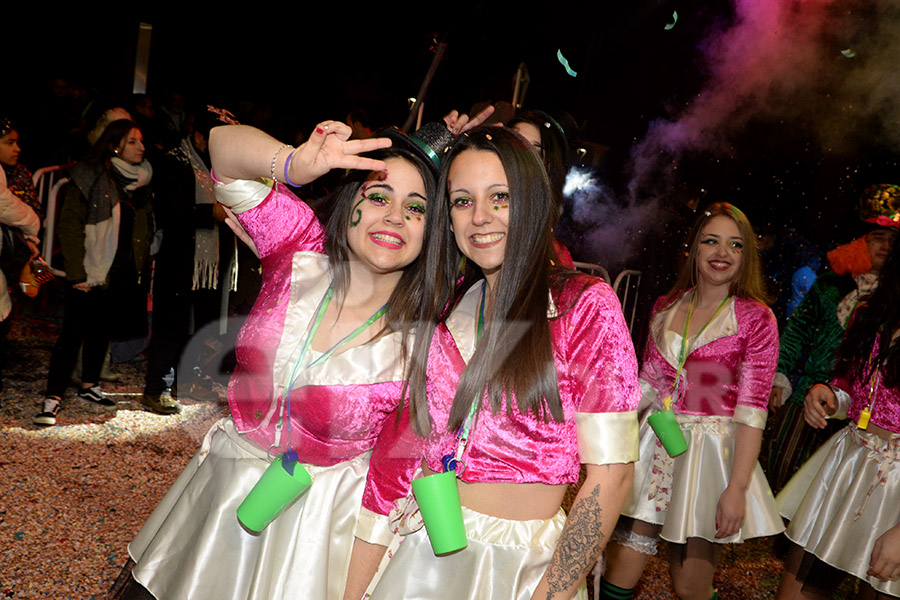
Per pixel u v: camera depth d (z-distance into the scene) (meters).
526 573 1.53
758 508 2.56
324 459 1.77
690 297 2.77
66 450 4.03
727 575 3.55
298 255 1.82
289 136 6.82
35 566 2.86
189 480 1.88
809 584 2.48
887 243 3.07
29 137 6.94
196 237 4.75
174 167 4.66
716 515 2.52
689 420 2.61
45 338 6.13
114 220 4.43
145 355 6.21
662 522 2.59
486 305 1.65
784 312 5.59
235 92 8.45
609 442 1.46
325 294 1.80
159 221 4.69
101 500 3.48
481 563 1.53
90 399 4.79
